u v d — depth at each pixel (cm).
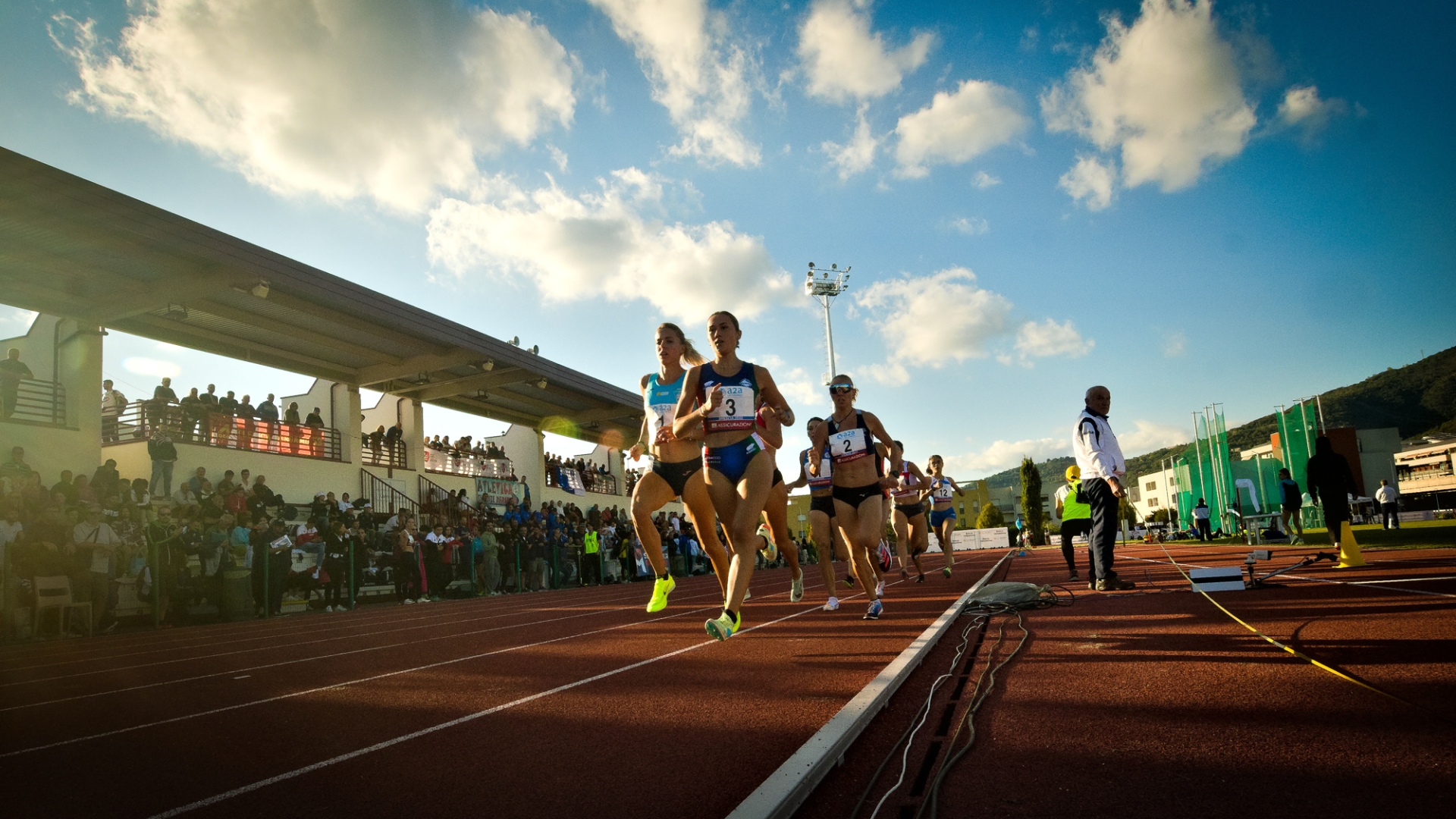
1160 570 951
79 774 287
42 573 1047
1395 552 1017
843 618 648
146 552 1232
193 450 1611
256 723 362
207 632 1022
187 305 1450
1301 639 392
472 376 2228
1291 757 224
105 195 1127
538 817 218
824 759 238
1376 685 293
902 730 285
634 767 259
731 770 248
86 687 529
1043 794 211
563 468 2989
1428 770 205
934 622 571
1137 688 319
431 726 336
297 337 1748
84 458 1437
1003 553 3231
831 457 645
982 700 317
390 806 234
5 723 398
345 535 1502
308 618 1225
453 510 2178
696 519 558
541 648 587
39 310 1422
